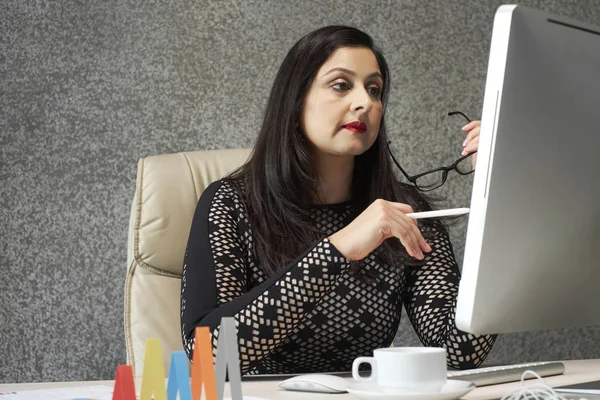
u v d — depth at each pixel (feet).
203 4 7.54
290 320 3.93
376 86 4.91
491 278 2.55
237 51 7.54
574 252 2.73
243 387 3.20
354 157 5.17
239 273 4.56
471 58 7.80
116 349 7.35
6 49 7.57
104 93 7.49
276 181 4.87
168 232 5.35
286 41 7.57
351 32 4.90
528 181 2.52
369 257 4.90
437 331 4.72
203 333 2.14
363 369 4.89
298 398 2.77
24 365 7.39
